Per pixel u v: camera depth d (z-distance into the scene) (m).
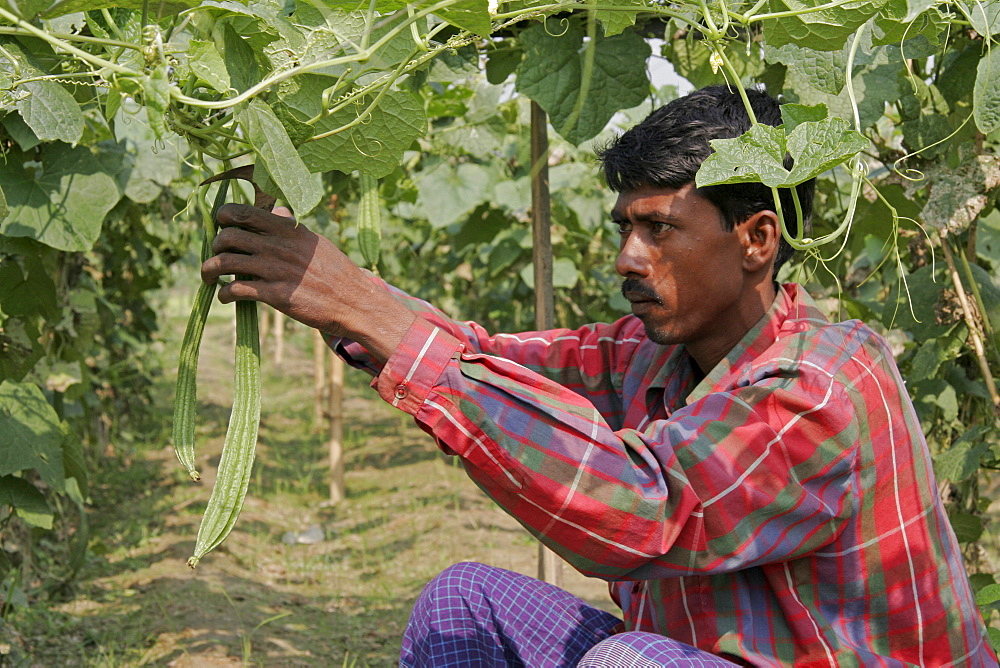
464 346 1.26
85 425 4.51
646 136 1.31
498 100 2.80
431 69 1.94
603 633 1.64
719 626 1.38
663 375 1.54
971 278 2.03
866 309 2.38
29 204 2.03
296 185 1.12
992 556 3.25
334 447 5.33
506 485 1.23
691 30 1.81
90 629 3.19
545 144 2.31
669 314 1.34
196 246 7.45
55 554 3.81
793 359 1.32
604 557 1.25
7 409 2.15
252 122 1.11
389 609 3.68
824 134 1.10
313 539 4.60
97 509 4.71
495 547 4.44
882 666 1.34
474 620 1.65
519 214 4.67
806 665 1.35
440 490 5.41
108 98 1.06
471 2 1.06
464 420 1.22
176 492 5.06
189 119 1.18
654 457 1.25
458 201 4.36
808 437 1.26
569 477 1.21
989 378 2.04
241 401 1.22
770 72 1.87
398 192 3.93
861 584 1.35
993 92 1.51
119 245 4.09
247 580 3.91
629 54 1.87
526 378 1.27
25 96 1.25
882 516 1.33
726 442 1.24
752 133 1.11
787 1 1.25
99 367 5.20
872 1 1.20
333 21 1.19
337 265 1.23
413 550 4.41
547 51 1.85
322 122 1.29
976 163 1.87
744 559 1.25
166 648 3.07
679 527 1.23
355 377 9.60
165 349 9.52
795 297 1.47
